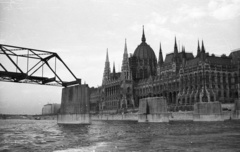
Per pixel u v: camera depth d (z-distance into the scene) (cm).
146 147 4503
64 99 11569
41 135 7312
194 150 4178
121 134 7031
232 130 7738
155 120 11988
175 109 19375
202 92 18688
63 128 10038
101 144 4969
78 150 4284
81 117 10881
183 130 7906
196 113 12988
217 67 19675
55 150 4334
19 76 9194
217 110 12562
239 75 19538
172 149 4278
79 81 10975
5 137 6750
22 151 4275
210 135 6388
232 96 19838
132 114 18562
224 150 4172
